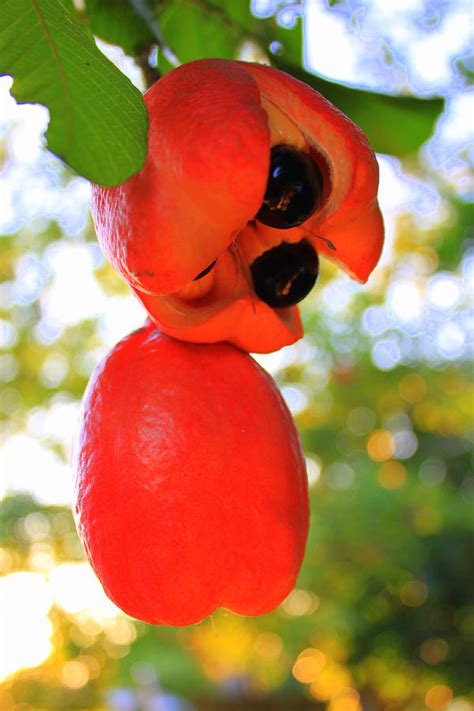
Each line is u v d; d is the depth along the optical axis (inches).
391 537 58.7
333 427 63.8
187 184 12.8
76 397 60.2
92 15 16.6
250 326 14.6
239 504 14.0
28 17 12.7
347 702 74.6
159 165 13.0
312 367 63.6
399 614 63.9
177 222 12.9
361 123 18.7
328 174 13.8
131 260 13.2
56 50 12.7
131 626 64.2
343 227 14.0
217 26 18.1
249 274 14.8
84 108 12.8
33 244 56.6
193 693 67.9
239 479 14.0
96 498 14.2
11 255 57.0
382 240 14.4
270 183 13.6
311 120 13.6
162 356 14.4
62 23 12.8
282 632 60.1
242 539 14.0
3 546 62.1
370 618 63.6
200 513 13.9
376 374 63.7
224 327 14.5
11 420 60.4
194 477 13.9
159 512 13.9
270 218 13.8
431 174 54.4
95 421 14.4
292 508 14.3
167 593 13.9
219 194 12.7
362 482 59.2
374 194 13.8
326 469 63.1
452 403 64.1
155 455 13.9
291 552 14.2
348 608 60.3
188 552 13.8
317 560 58.1
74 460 14.8
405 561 59.2
